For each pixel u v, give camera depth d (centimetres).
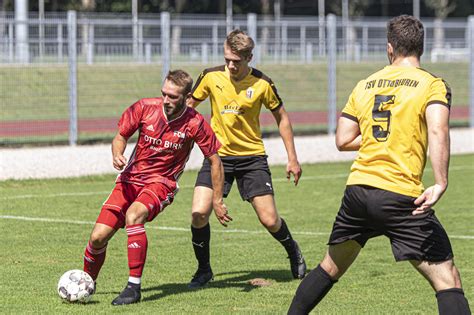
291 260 1788
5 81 4162
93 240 1538
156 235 2327
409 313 1500
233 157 1741
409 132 1192
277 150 4466
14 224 2492
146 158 1545
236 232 2386
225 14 10875
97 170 3844
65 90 4303
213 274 1827
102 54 4406
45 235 2306
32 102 4234
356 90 1248
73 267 1883
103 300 1565
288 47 4984
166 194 1545
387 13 13150
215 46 4712
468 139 5122
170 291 1656
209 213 1705
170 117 1527
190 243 2205
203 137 1549
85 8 9819
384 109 1207
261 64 4912
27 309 1493
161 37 4450
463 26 5553
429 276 1186
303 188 3422
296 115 5303
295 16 12344
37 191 3294
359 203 1208
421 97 1190
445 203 3002
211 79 1734
